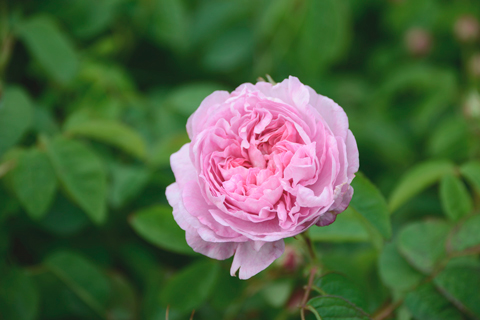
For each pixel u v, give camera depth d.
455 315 0.51
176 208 0.48
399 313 0.53
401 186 0.56
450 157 0.66
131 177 0.60
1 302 0.56
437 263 0.52
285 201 0.47
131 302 0.58
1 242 0.58
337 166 0.47
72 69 0.61
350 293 0.50
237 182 0.48
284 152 0.48
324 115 0.48
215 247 0.48
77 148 0.56
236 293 0.56
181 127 0.64
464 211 0.55
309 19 0.69
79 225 0.60
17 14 0.63
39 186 0.56
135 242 0.62
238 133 0.49
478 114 0.64
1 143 0.57
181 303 0.55
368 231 0.53
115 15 0.69
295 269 0.55
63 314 0.59
